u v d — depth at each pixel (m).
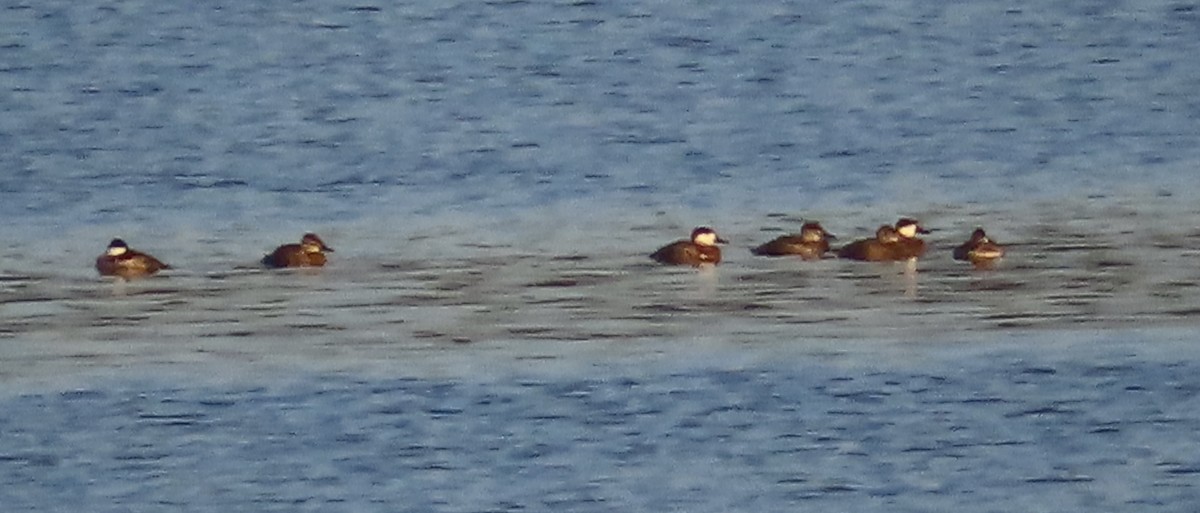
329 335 32.59
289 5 55.50
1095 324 32.72
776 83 48.72
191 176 41.97
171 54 51.47
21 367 31.64
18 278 35.19
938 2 55.06
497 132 45.12
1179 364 31.17
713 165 42.22
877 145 43.47
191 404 30.36
